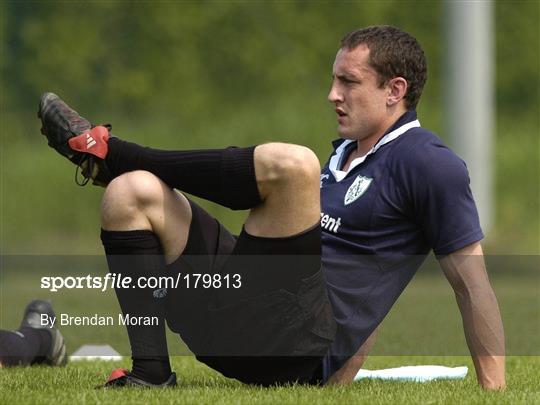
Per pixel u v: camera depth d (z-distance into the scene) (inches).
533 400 520.7
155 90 2554.1
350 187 557.3
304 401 502.9
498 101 2518.5
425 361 797.2
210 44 2576.3
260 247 524.1
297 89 2498.8
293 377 558.6
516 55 2529.5
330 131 2276.1
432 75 2475.4
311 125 2293.3
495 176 2210.9
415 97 564.7
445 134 2018.9
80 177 2290.8
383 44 557.6
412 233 553.6
